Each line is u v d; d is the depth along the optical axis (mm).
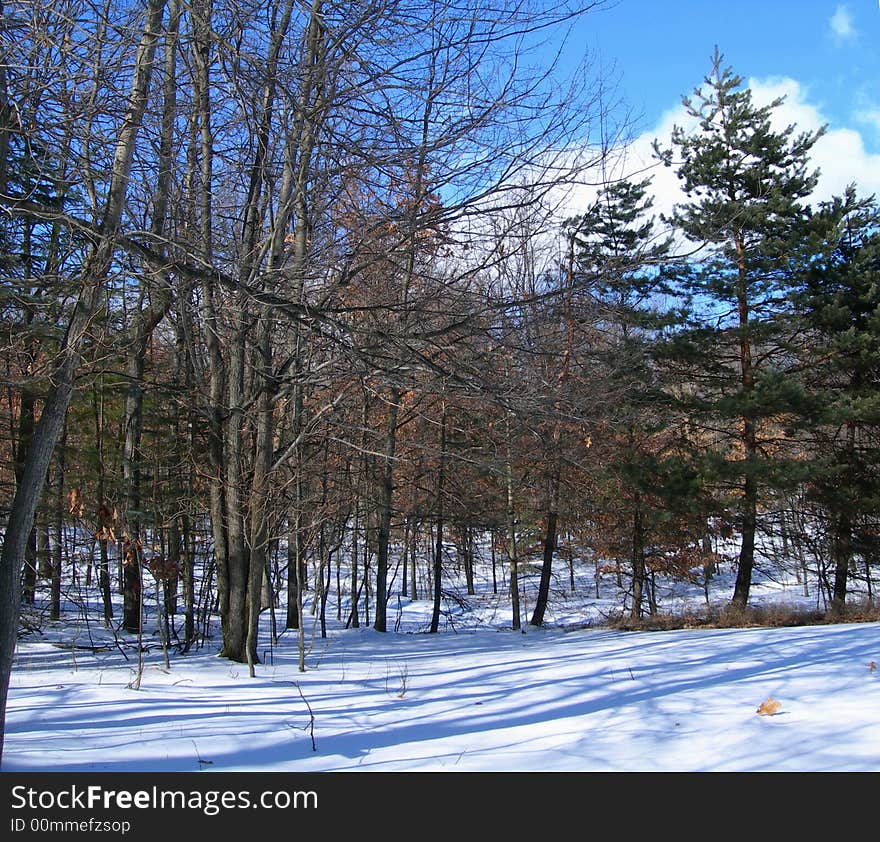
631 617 22203
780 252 19156
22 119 6242
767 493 20141
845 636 11898
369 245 7750
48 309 8188
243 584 12906
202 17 7785
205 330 12602
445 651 15656
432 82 7496
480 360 7539
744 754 5953
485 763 6102
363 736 7254
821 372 20719
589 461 19422
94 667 11570
